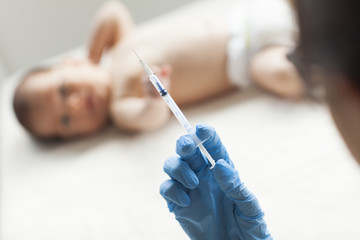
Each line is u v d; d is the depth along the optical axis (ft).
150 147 2.90
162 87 1.90
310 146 2.56
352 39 1.39
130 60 3.24
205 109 3.08
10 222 2.73
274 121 2.78
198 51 3.09
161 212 2.50
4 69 5.29
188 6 4.42
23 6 4.96
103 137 3.26
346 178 2.36
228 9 3.95
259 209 1.93
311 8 1.43
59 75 3.27
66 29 5.18
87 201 2.70
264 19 3.00
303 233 2.21
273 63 2.85
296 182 2.41
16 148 3.43
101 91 3.25
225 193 1.90
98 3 5.01
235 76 3.12
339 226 2.20
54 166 3.06
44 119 3.21
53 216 2.69
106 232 2.50
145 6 5.07
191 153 1.92
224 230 2.02
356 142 1.51
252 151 2.63
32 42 5.24
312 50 1.46
